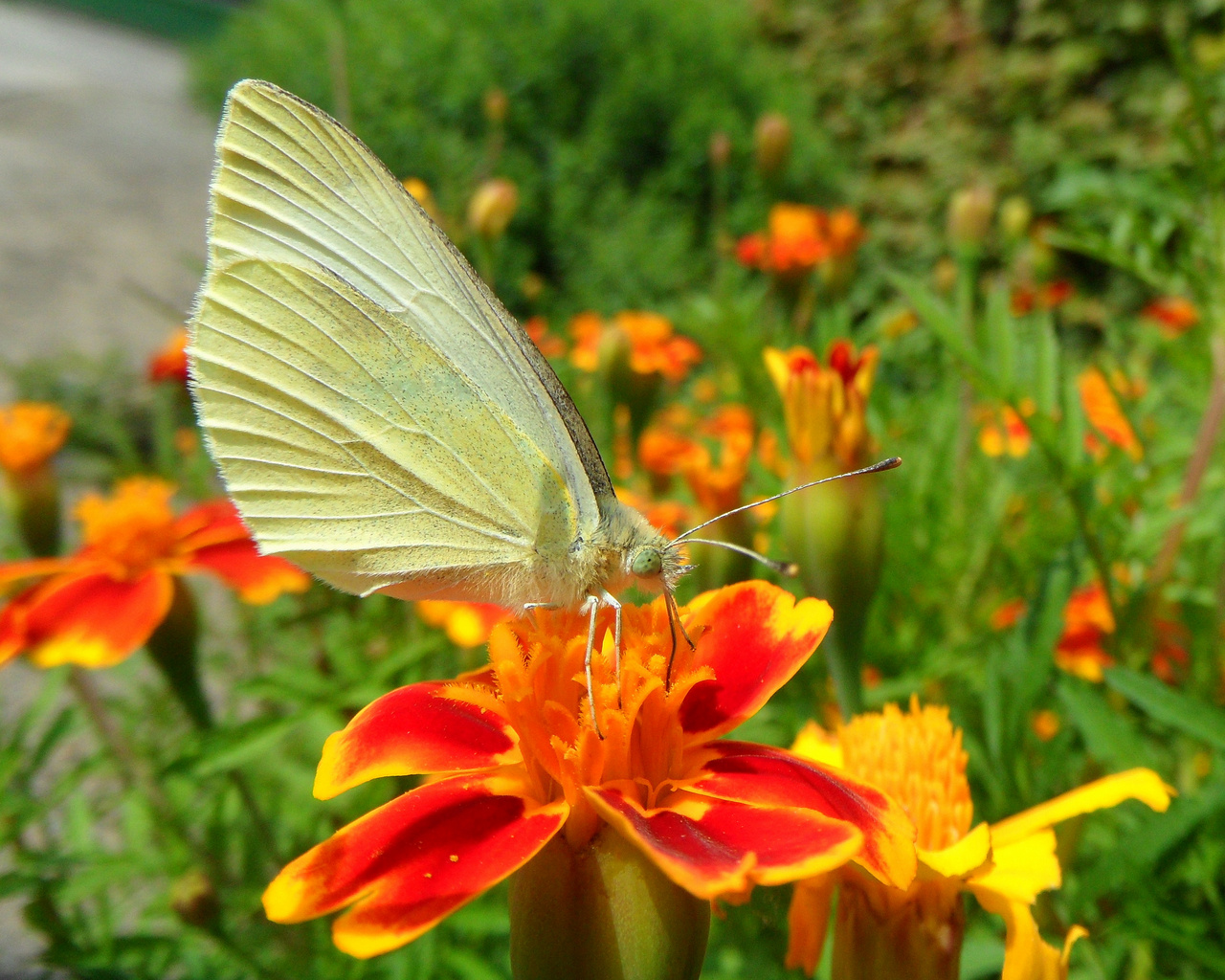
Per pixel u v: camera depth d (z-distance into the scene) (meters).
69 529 0.16
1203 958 0.06
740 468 0.09
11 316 0.32
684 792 0.05
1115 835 0.08
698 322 0.14
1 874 0.08
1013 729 0.07
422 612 0.08
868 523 0.07
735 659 0.05
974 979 0.06
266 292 0.06
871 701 0.08
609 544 0.06
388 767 0.05
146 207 0.44
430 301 0.06
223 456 0.06
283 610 0.11
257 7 0.62
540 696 0.05
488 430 0.06
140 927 0.09
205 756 0.08
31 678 0.16
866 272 0.30
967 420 0.10
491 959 0.08
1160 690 0.06
